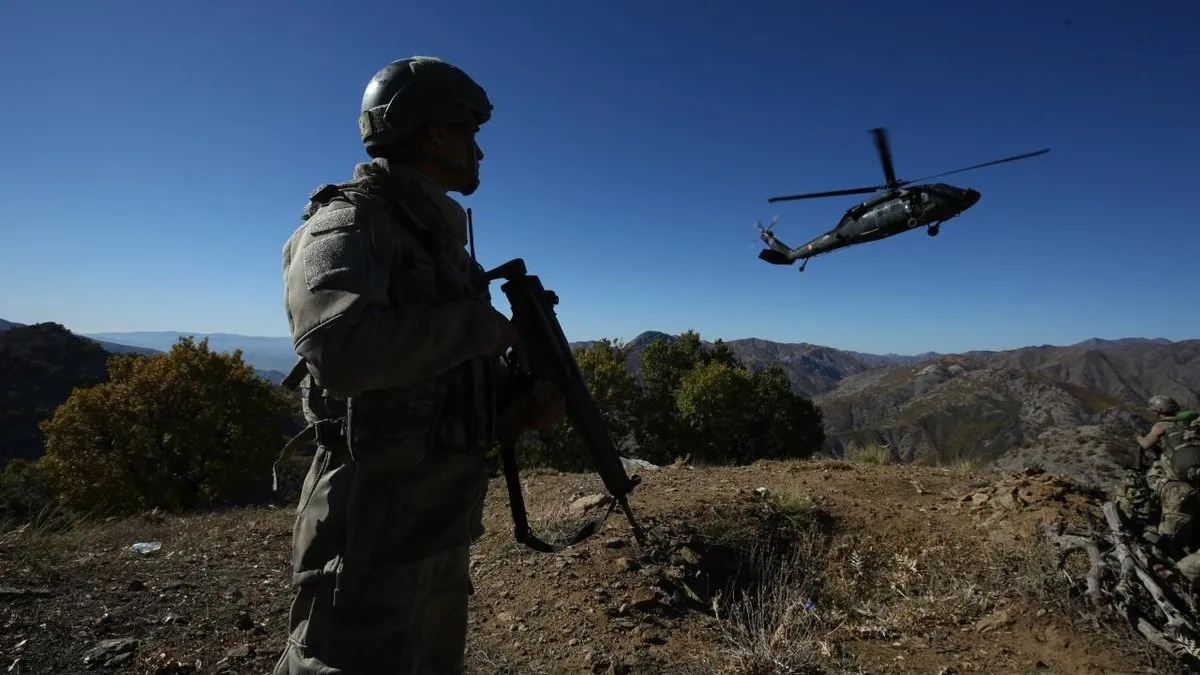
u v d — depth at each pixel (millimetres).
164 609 3742
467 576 1672
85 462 20625
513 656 3512
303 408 1546
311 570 1427
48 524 5008
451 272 1455
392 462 1342
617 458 1658
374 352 1172
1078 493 5910
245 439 22078
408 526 1399
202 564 4625
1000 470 7930
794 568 5184
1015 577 4371
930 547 5293
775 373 34219
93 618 3541
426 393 1371
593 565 4602
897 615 4148
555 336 1624
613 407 33094
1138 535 4180
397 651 1381
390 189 1421
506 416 1621
